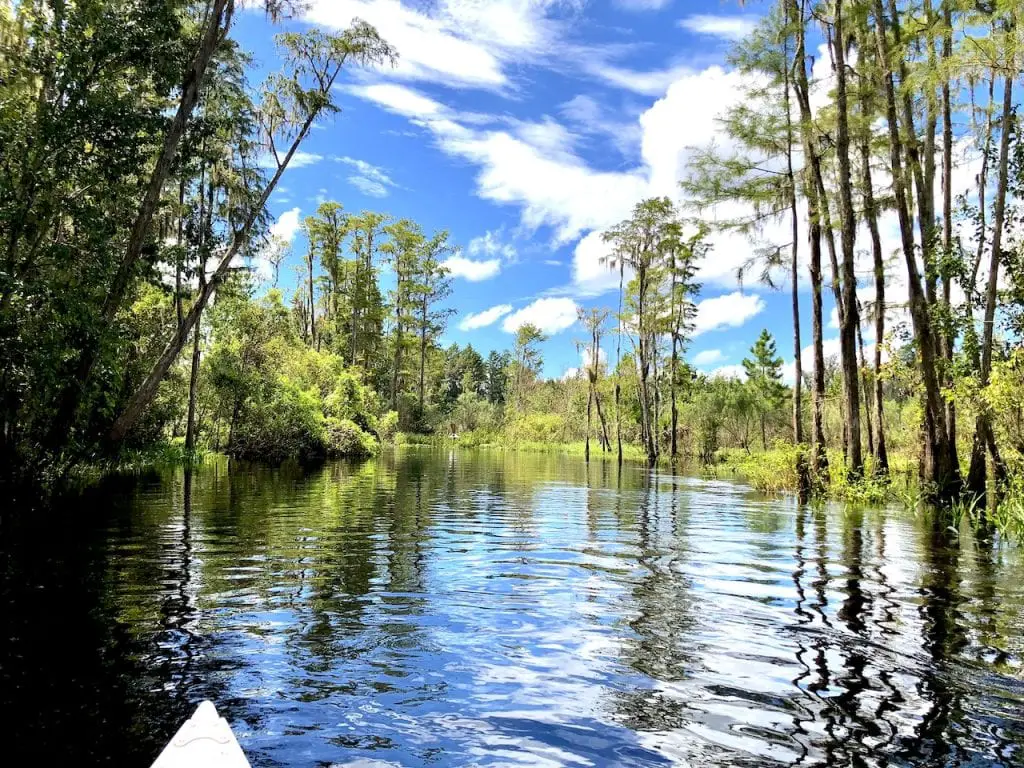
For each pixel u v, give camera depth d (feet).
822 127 54.70
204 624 15.81
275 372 88.28
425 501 44.06
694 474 82.84
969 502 43.09
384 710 11.31
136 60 40.42
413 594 19.03
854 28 53.01
